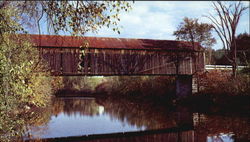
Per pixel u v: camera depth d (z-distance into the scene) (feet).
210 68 95.30
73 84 194.29
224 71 92.12
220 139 37.09
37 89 60.75
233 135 39.32
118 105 98.89
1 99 25.02
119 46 81.56
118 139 40.68
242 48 114.42
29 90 27.17
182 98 95.50
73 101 119.44
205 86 90.84
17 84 24.71
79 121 59.26
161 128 50.26
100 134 44.86
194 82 92.07
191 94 92.22
